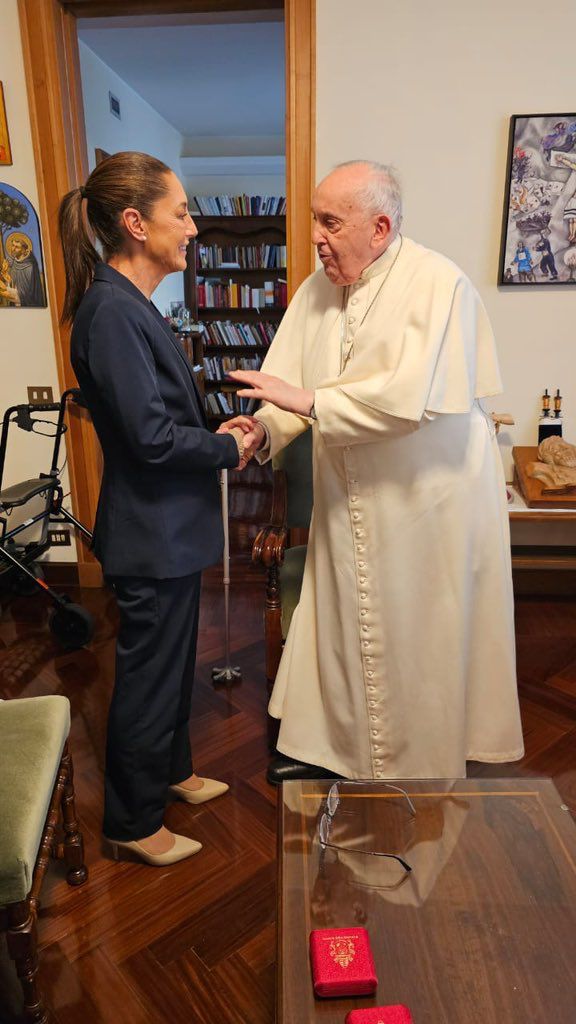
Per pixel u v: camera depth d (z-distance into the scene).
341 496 1.82
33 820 1.31
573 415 3.12
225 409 7.41
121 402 1.42
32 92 2.93
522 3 2.69
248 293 7.39
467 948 1.14
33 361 3.27
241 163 7.68
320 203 1.64
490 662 1.93
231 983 1.48
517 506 2.83
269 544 2.07
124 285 1.50
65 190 3.04
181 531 1.59
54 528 3.49
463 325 1.64
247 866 1.80
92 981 1.49
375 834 1.35
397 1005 1.01
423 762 1.91
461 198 2.90
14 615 3.24
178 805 2.02
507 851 1.32
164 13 3.04
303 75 2.81
